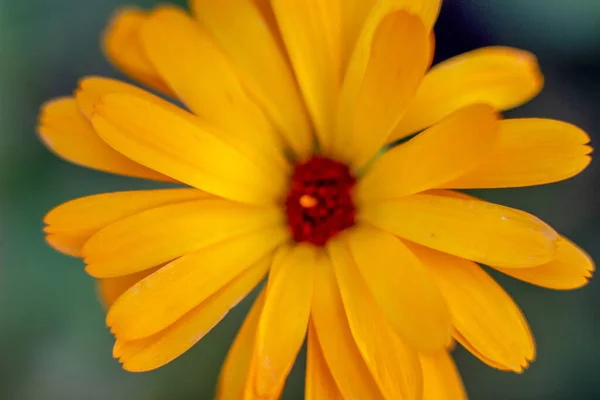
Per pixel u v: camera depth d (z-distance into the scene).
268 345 0.16
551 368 0.20
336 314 0.17
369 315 0.16
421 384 0.16
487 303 0.16
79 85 0.17
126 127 0.16
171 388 0.21
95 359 0.21
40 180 0.21
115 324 0.16
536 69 0.16
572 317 0.20
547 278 0.16
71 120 0.17
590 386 0.20
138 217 0.16
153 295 0.16
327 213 0.17
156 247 0.16
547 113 0.20
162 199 0.17
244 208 0.17
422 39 0.16
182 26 0.17
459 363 0.20
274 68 0.17
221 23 0.17
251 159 0.17
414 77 0.16
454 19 0.20
